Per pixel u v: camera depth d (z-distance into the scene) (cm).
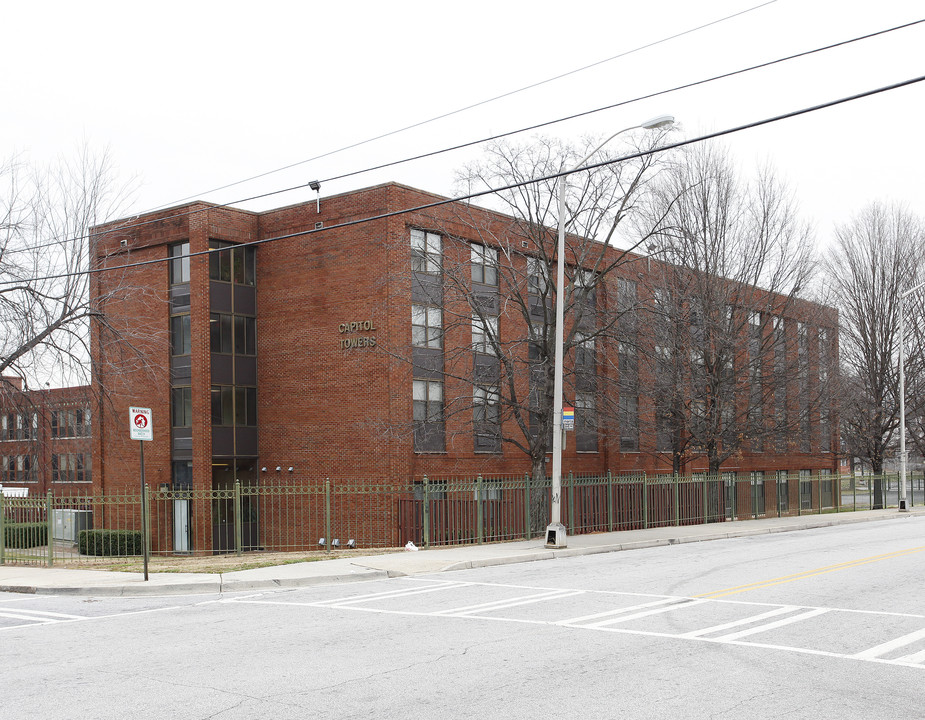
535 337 2645
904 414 4259
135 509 3334
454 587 1484
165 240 3272
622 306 3012
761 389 3247
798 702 711
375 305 2931
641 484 2908
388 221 2914
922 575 1575
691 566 1772
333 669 843
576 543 2261
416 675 812
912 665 843
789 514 3784
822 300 3969
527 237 2630
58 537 3719
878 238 4447
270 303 3234
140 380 3325
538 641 970
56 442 3744
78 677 833
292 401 3142
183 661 895
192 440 3144
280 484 3145
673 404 3186
